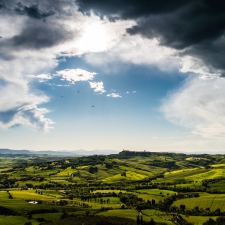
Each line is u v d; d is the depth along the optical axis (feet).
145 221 575.79
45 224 552.41
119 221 574.97
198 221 593.01
